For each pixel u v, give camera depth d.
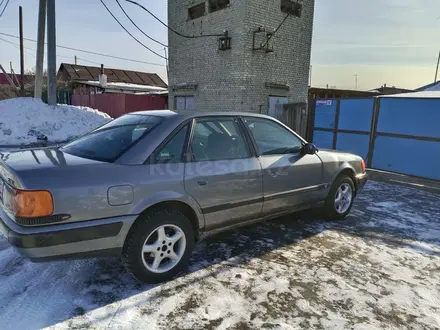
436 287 2.92
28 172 2.31
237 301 2.61
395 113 7.32
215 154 3.14
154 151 2.76
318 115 9.00
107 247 2.51
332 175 4.26
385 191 6.27
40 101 12.36
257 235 3.92
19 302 2.49
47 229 2.26
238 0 12.85
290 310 2.53
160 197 2.69
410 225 4.43
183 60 15.78
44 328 2.23
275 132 3.79
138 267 2.67
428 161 6.84
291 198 3.79
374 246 3.72
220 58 13.88
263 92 13.89
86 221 2.40
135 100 18.52
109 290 2.69
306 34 15.10
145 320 2.35
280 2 13.81
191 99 15.68
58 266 3.03
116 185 2.50
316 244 3.72
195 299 2.62
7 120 10.87
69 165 2.48
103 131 3.23
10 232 2.27
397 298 2.73
